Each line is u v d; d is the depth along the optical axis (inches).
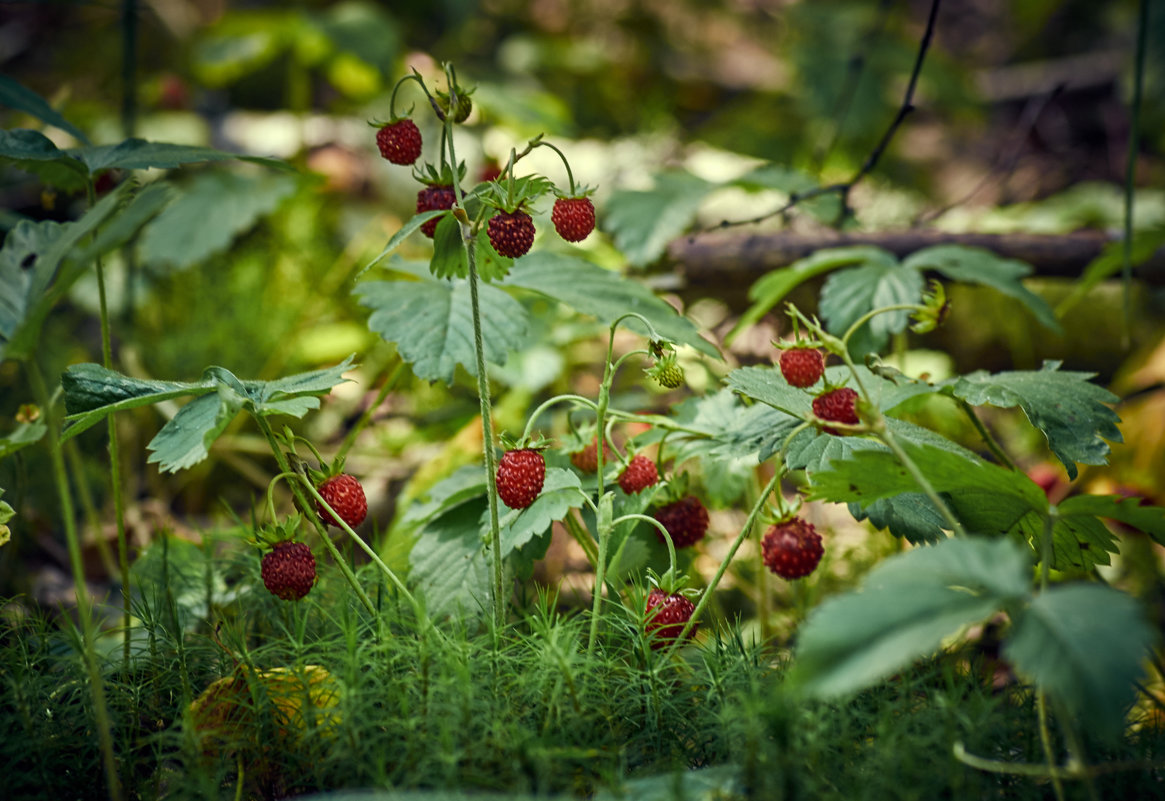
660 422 19.5
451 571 19.4
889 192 38.3
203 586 20.5
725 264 27.3
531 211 17.6
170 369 30.0
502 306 20.6
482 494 20.0
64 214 27.3
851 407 17.3
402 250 32.4
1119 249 25.3
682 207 26.1
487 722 16.7
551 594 21.1
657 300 21.2
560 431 24.7
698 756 17.3
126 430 25.9
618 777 16.4
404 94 39.0
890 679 18.0
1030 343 31.8
